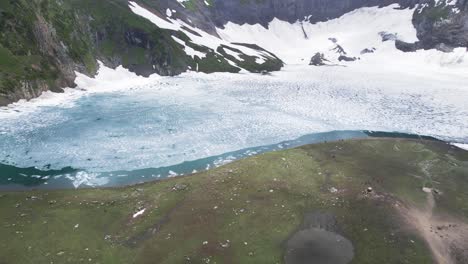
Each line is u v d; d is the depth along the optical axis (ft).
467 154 156.97
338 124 201.36
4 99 185.16
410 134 187.83
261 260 81.92
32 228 89.66
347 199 109.81
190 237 89.15
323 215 100.99
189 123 189.26
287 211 102.12
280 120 203.21
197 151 153.38
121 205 103.65
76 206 101.71
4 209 97.55
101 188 114.93
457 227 98.17
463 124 206.18
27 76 201.77
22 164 132.16
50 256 80.18
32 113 185.06
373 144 163.12
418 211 105.50
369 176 127.24
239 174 124.16
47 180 121.49
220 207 102.73
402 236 92.32
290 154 144.77
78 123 177.78
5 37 203.41
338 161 140.15
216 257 82.23
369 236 92.12
